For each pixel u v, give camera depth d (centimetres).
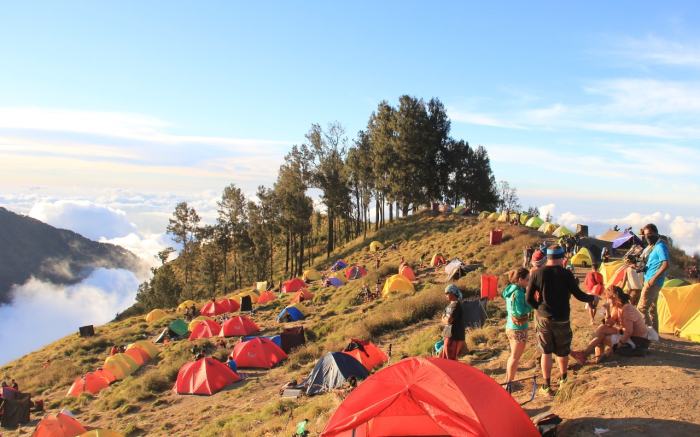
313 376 1831
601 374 822
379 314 2786
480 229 5234
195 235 8406
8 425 2409
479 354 1286
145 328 4519
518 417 652
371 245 6034
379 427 705
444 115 7819
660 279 980
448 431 648
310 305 4025
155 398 2384
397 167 6931
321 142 7269
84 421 2195
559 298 784
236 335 3391
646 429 608
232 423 1653
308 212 7231
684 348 978
